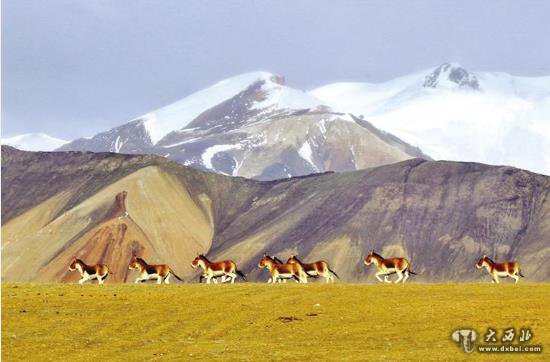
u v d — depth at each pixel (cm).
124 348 7669
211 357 7312
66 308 8775
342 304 8762
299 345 7656
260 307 8725
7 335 8000
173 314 8575
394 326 8062
